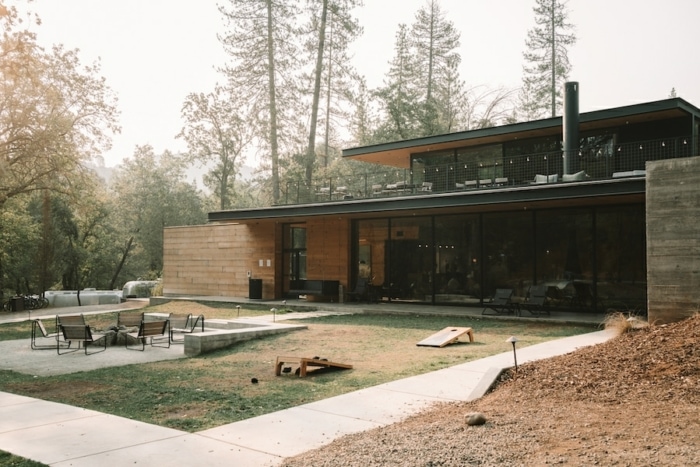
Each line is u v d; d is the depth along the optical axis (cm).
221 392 862
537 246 1941
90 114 3052
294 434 626
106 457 553
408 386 854
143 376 1012
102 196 3198
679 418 557
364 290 2317
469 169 2381
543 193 1647
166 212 5716
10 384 953
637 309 1722
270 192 4759
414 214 2198
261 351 1269
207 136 4941
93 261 5306
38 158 2755
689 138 1873
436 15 4981
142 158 6469
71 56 2969
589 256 1830
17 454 562
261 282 2591
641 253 1731
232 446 586
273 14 3981
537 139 2208
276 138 4050
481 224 2070
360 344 1310
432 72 5003
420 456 504
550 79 5016
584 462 452
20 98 2627
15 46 2108
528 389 748
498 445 518
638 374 738
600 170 2003
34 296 3231
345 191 2733
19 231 3700
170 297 2789
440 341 1254
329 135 5322
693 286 1109
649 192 1170
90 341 1434
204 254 2914
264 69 4009
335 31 4103
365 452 529
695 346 789
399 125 4384
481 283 2056
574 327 1498
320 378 959
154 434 635
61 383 955
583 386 723
